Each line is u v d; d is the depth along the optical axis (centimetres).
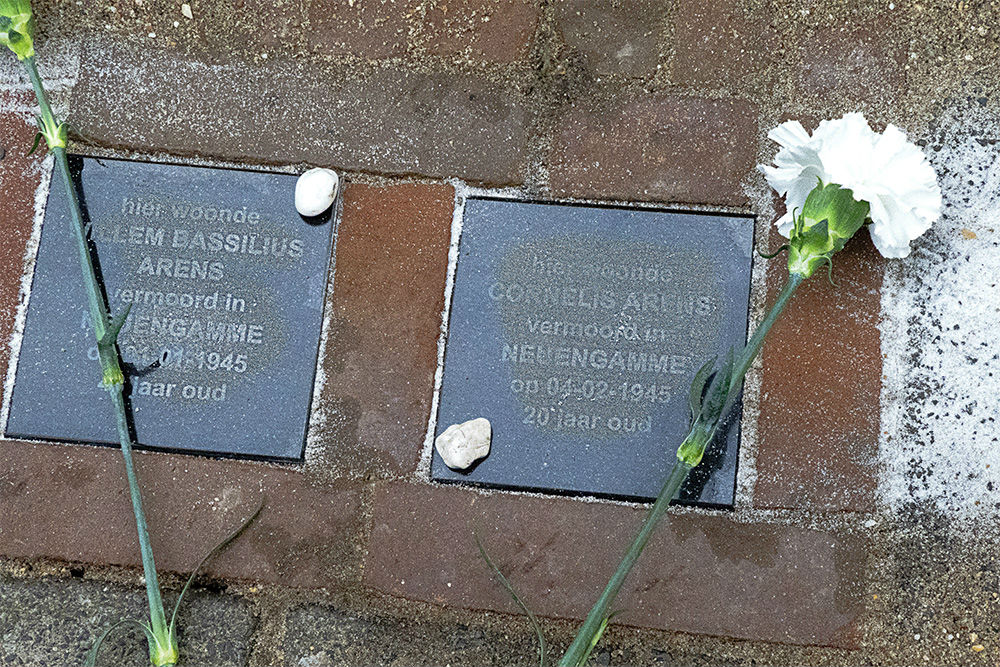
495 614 140
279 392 143
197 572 141
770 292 141
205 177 147
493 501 140
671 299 141
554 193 145
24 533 142
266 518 142
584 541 139
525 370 141
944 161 142
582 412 140
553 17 149
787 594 136
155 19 151
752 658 137
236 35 151
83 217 146
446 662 139
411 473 142
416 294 144
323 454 142
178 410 142
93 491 142
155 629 128
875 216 116
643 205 144
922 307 140
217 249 145
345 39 150
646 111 146
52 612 141
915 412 138
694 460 117
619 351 140
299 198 143
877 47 145
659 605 137
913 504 137
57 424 143
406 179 147
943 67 144
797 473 138
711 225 142
